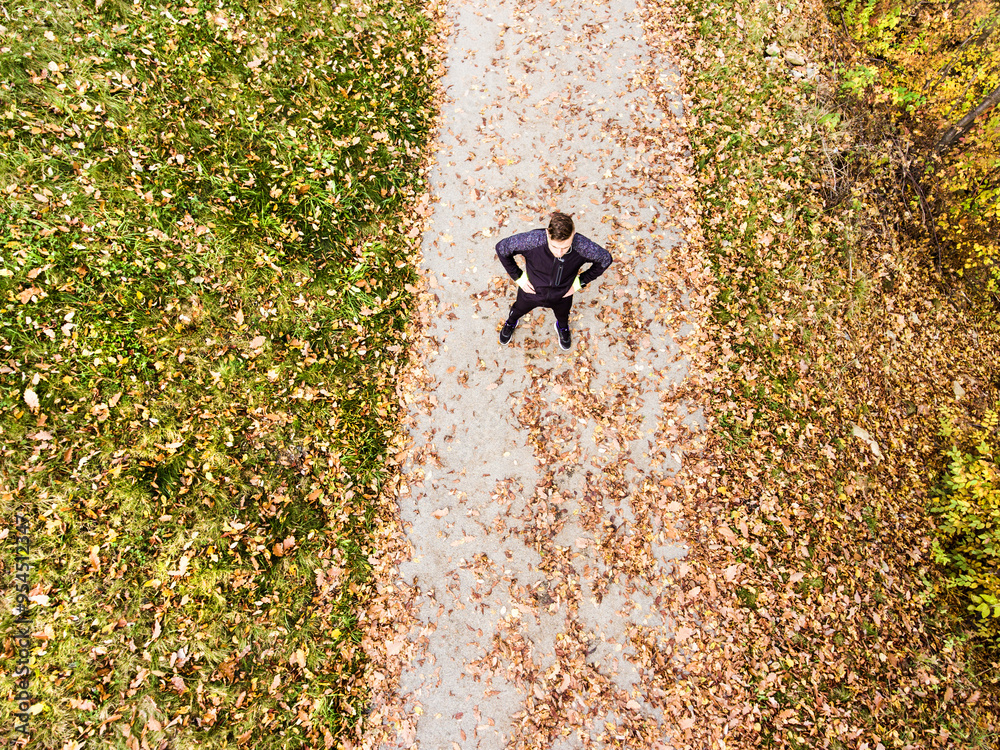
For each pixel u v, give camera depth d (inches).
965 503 196.5
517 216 231.8
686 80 259.6
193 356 196.9
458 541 189.0
